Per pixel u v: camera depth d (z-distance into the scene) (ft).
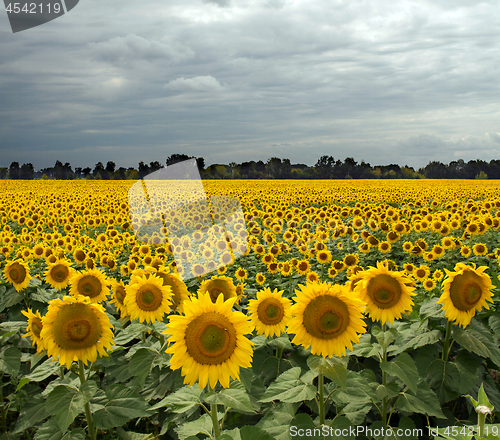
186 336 8.56
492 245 41.34
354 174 437.99
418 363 13.07
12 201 86.22
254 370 13.58
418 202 74.49
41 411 13.69
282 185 193.98
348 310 9.37
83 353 11.18
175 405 10.45
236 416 12.45
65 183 201.57
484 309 15.57
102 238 41.73
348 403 11.19
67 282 21.29
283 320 13.38
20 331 17.98
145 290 13.42
